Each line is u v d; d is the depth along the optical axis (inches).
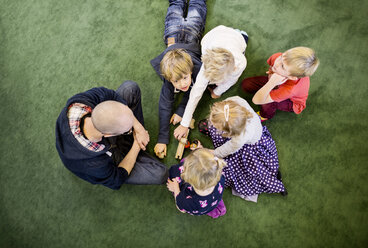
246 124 59.0
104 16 89.3
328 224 71.6
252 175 70.9
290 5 85.1
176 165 70.6
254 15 85.1
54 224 76.1
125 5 89.4
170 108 75.2
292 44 82.7
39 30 90.7
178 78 61.5
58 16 91.0
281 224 72.6
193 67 68.8
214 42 66.2
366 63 80.0
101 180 59.8
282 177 75.4
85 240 74.5
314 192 73.8
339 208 72.3
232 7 86.0
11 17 92.8
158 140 76.5
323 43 82.1
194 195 58.5
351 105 77.9
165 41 81.5
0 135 84.0
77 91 84.7
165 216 74.7
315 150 76.4
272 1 85.7
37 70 87.6
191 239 72.9
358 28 82.3
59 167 79.7
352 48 81.2
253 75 81.9
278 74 62.6
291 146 77.2
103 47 87.0
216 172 50.8
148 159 72.0
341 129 76.9
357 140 75.9
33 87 86.5
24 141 82.8
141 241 73.4
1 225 77.1
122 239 73.9
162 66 62.9
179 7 80.6
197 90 65.1
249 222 73.1
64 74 86.4
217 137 73.1
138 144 69.8
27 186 79.4
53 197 78.0
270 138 73.2
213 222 73.6
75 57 87.2
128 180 69.8
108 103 49.3
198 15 79.7
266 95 67.6
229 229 72.9
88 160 54.9
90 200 77.1
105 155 58.2
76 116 54.6
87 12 90.2
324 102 78.7
